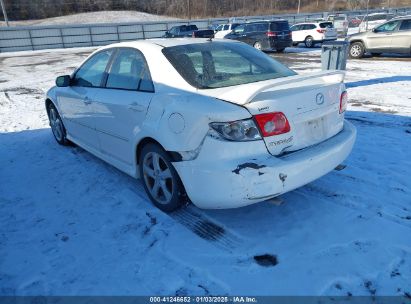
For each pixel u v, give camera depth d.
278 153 2.69
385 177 3.85
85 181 4.14
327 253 2.70
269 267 2.60
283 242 2.86
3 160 4.96
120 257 2.79
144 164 3.38
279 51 19.97
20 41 32.34
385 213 3.17
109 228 3.18
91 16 54.12
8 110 8.26
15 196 3.87
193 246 2.87
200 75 3.12
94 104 3.94
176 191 3.05
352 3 63.38
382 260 2.61
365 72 11.07
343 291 2.36
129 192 3.80
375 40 14.52
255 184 2.53
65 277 2.61
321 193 3.55
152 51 3.37
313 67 13.02
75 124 4.64
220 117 2.54
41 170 4.53
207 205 2.79
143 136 3.15
